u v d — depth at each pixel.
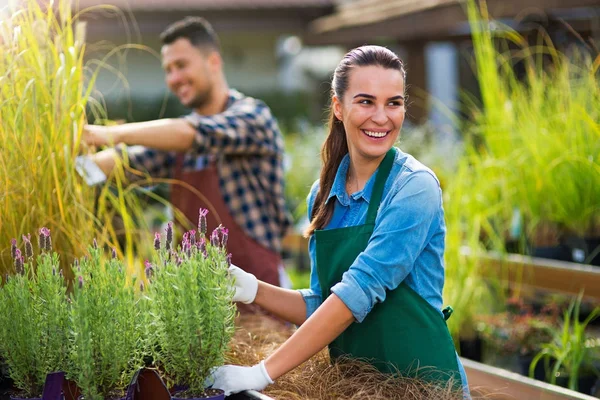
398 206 2.14
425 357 2.23
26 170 2.45
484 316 4.17
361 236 2.25
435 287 2.29
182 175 3.83
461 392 2.21
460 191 4.39
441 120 8.32
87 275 1.98
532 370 3.50
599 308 3.70
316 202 2.47
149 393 2.06
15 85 2.50
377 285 2.11
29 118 2.49
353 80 2.23
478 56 4.70
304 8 12.10
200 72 3.88
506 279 4.14
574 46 4.83
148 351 2.05
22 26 2.55
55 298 1.97
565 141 4.18
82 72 2.71
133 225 3.05
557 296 4.30
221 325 1.91
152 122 3.35
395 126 2.23
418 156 6.38
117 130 3.15
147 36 11.89
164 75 14.02
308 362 2.38
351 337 2.30
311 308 2.40
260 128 3.70
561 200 4.18
